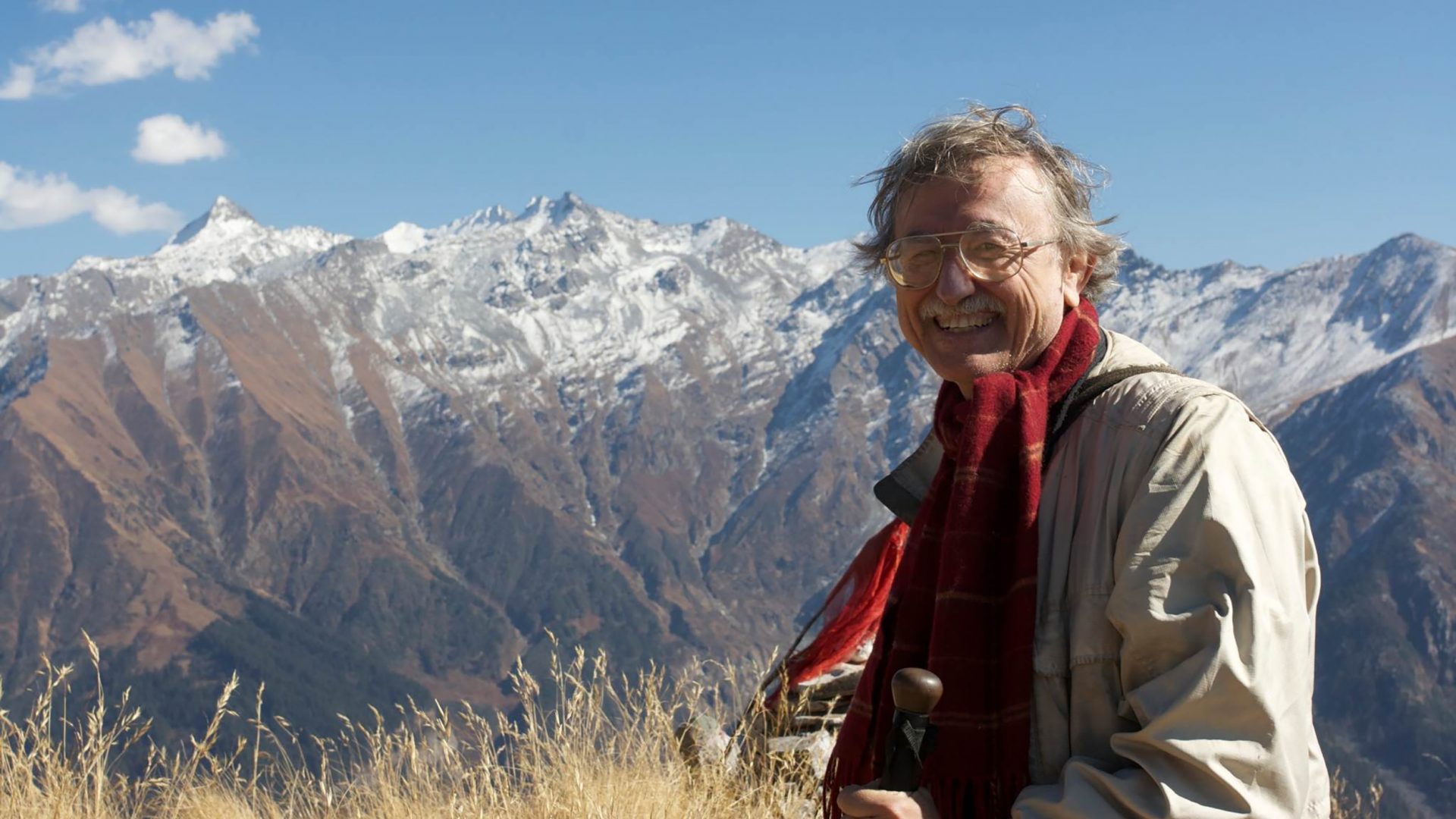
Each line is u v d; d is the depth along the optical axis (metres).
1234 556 1.98
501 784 4.82
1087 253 2.54
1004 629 2.23
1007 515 2.30
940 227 2.45
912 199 2.51
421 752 4.92
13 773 4.39
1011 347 2.44
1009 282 2.41
